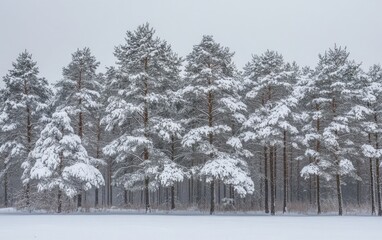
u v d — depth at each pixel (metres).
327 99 28.98
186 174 27.69
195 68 29.80
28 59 32.81
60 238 11.84
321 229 14.98
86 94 30.38
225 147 31.44
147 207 27.88
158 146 32.88
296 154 42.19
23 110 32.03
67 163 27.89
